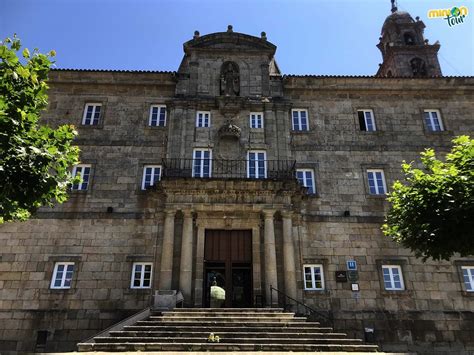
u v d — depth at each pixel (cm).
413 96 2342
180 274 1784
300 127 2238
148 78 2294
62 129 1140
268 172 2059
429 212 1340
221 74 2334
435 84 2361
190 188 1906
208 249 1916
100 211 1964
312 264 1906
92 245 1892
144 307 1780
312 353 1090
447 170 1386
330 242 1952
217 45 2389
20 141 995
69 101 2234
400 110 2298
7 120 985
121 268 1855
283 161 2098
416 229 1380
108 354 1055
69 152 1155
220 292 1764
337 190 2069
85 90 2270
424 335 1775
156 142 2144
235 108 2200
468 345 1767
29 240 1888
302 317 1479
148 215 1961
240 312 1527
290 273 1809
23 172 991
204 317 1446
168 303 1597
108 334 1362
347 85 2325
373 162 2150
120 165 2078
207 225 1916
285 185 1922
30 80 1088
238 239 1939
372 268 1905
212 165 2069
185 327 1313
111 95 2262
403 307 1828
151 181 2072
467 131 2267
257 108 2225
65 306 1769
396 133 2236
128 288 1812
